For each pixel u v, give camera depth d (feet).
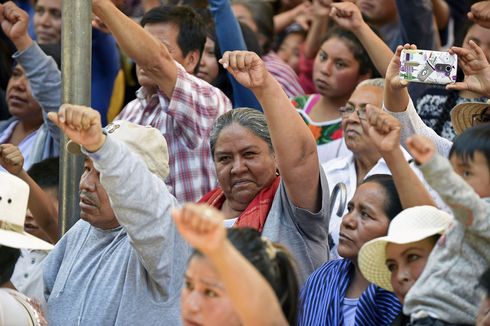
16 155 43.24
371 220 34.53
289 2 68.54
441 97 47.98
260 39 59.98
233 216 39.01
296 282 28.84
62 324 36.27
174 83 43.65
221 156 38.58
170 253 35.06
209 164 44.14
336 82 50.67
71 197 39.09
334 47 50.72
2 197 34.09
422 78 37.29
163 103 44.32
